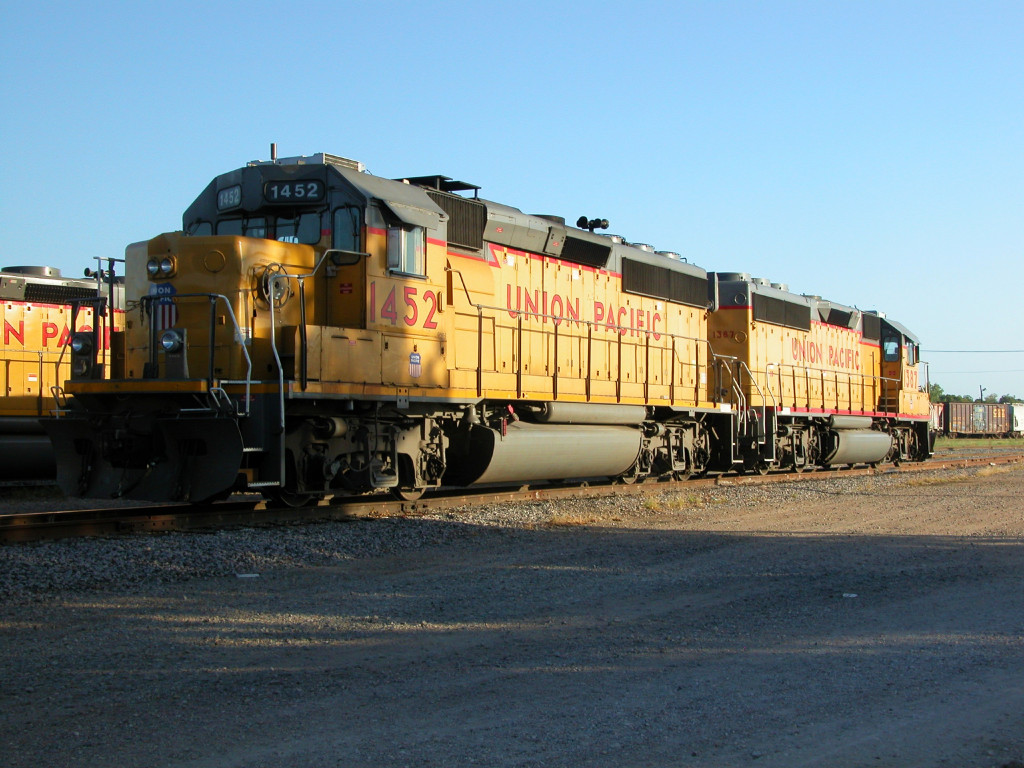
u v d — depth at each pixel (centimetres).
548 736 519
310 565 1001
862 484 2159
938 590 922
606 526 1336
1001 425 7331
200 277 1199
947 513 1582
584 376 1764
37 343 1908
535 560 1054
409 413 1363
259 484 1128
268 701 570
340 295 1267
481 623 769
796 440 2528
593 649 695
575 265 1777
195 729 524
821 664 661
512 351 1582
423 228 1354
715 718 549
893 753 500
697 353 2172
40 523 1086
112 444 1195
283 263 1234
